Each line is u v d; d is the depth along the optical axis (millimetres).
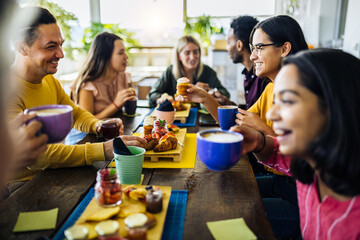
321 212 793
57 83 1742
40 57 1388
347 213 720
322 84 641
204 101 1851
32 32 1349
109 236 690
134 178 1041
